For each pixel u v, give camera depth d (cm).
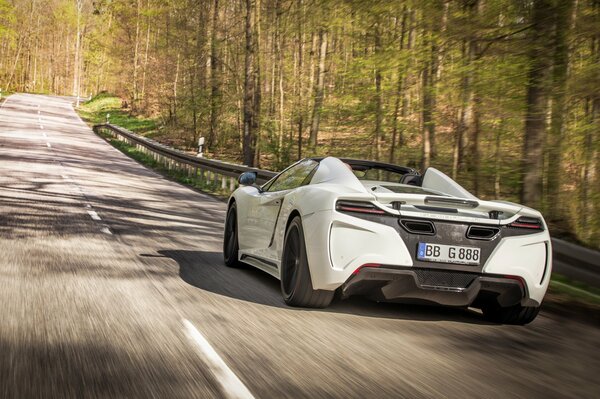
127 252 771
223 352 403
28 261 662
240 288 618
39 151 2628
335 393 341
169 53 3969
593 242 1352
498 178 1597
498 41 1104
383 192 529
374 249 494
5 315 456
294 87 2936
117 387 328
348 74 1695
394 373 385
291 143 2741
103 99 8169
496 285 510
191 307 521
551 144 1257
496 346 475
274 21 2666
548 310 638
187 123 4006
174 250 823
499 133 1521
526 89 1127
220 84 3197
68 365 358
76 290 550
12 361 359
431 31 1208
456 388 365
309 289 534
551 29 1034
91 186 1603
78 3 11544
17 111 5684
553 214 1400
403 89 1609
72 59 12181
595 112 1192
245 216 710
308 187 566
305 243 526
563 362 440
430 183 610
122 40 5878
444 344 468
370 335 477
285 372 371
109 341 409
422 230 501
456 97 1315
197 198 1669
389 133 2188
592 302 654
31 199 1212
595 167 1355
